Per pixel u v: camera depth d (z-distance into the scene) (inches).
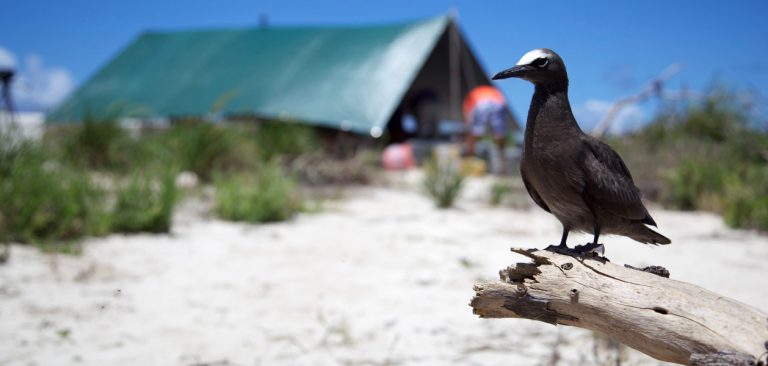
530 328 249.1
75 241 365.4
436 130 1091.9
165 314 256.4
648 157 644.1
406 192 644.7
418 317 260.5
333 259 352.8
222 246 378.9
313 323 251.4
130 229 404.8
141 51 1213.7
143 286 291.4
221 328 243.8
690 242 416.5
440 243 399.5
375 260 352.5
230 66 1084.5
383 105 917.2
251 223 453.1
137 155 569.3
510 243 404.5
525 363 214.8
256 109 967.0
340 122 912.9
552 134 150.6
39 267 309.1
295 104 964.0
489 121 867.4
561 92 152.3
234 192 472.4
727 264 351.9
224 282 302.8
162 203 409.7
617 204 150.2
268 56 1085.8
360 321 254.8
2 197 357.1
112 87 1132.5
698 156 623.8
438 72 1075.3
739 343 107.3
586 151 150.3
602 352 223.0
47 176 386.3
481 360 217.9
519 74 150.9
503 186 592.1
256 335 237.8
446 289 299.7
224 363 212.2
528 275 138.1
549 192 155.3
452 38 1008.9
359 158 705.6
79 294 274.2
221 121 629.9
